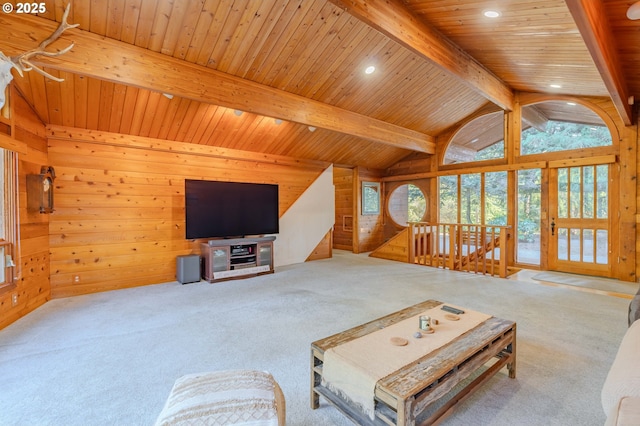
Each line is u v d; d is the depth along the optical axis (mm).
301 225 6688
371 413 1375
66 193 4020
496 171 6188
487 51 4082
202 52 3375
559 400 1801
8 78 2207
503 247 5008
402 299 3834
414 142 6699
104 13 2721
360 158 7473
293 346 2545
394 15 3086
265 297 3959
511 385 1954
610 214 4941
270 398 1293
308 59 3881
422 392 1400
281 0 3035
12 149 2969
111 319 3178
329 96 4762
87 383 2020
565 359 2275
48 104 3564
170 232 4895
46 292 3793
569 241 5371
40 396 1878
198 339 2688
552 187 5531
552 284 4570
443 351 1625
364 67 4277
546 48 3553
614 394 1039
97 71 2859
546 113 6047
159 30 3002
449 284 4594
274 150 6012
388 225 8531
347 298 3896
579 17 1932
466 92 5641
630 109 4418
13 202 3119
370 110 5449
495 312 3312
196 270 4801
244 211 5375
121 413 1728
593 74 4047
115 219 4398
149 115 4199
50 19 2643
